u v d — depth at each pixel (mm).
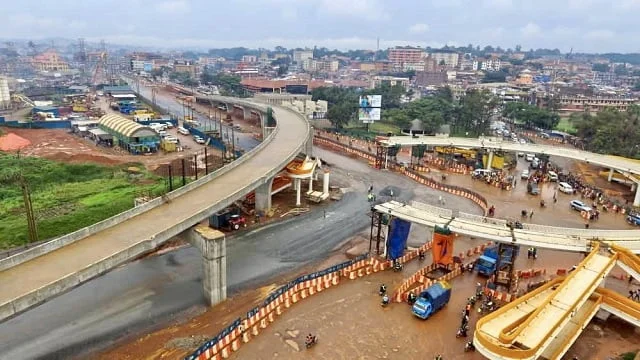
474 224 50656
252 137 138250
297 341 39312
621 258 44719
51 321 41500
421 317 43031
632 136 116188
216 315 43281
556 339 36562
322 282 48750
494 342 31875
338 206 76000
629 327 42938
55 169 87312
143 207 49000
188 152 110812
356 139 136875
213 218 63062
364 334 40719
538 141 146875
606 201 81875
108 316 42500
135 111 166750
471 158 110000
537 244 45469
